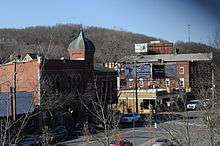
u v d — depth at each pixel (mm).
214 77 39906
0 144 15602
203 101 27562
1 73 47125
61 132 47375
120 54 106125
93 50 67125
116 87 70062
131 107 77000
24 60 55219
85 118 56531
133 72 87438
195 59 88812
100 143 34938
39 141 34000
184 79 89562
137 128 54094
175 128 31562
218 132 23422
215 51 44094
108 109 46344
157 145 35875
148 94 76250
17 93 49500
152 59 97562
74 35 67938
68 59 62344
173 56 93562
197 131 31250
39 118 39469
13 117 26391
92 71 66000
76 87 62125
